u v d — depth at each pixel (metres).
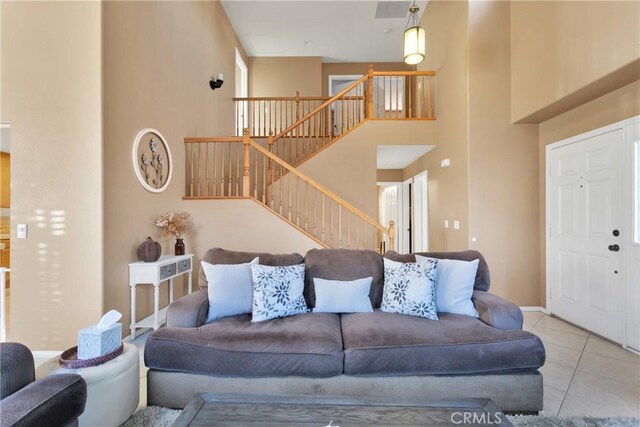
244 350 1.76
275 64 7.12
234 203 4.10
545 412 1.83
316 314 2.23
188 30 4.22
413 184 6.34
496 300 2.15
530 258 3.75
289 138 5.81
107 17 2.67
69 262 2.59
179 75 3.97
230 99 5.85
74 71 2.61
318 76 7.13
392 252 2.67
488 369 1.76
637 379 2.20
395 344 1.78
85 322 2.58
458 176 4.04
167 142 3.68
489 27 3.78
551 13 3.08
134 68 3.04
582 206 3.17
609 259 2.87
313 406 1.31
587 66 2.66
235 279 2.28
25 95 2.63
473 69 3.77
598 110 2.97
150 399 1.82
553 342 2.84
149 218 3.29
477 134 3.76
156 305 2.89
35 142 2.62
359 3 5.30
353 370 1.75
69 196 2.60
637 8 2.22
